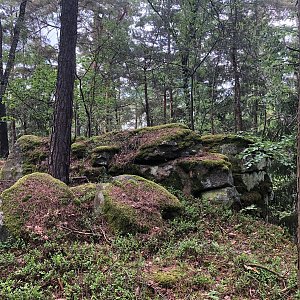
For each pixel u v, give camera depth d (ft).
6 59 48.67
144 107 70.85
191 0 41.11
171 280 13.16
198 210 22.47
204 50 46.75
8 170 30.48
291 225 26.13
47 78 44.37
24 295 11.46
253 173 28.27
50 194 18.48
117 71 53.36
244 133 32.37
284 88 31.17
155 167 27.32
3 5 55.16
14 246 15.40
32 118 49.62
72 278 12.96
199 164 26.13
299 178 11.48
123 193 19.72
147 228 17.76
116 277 13.01
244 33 43.24
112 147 29.60
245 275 13.87
